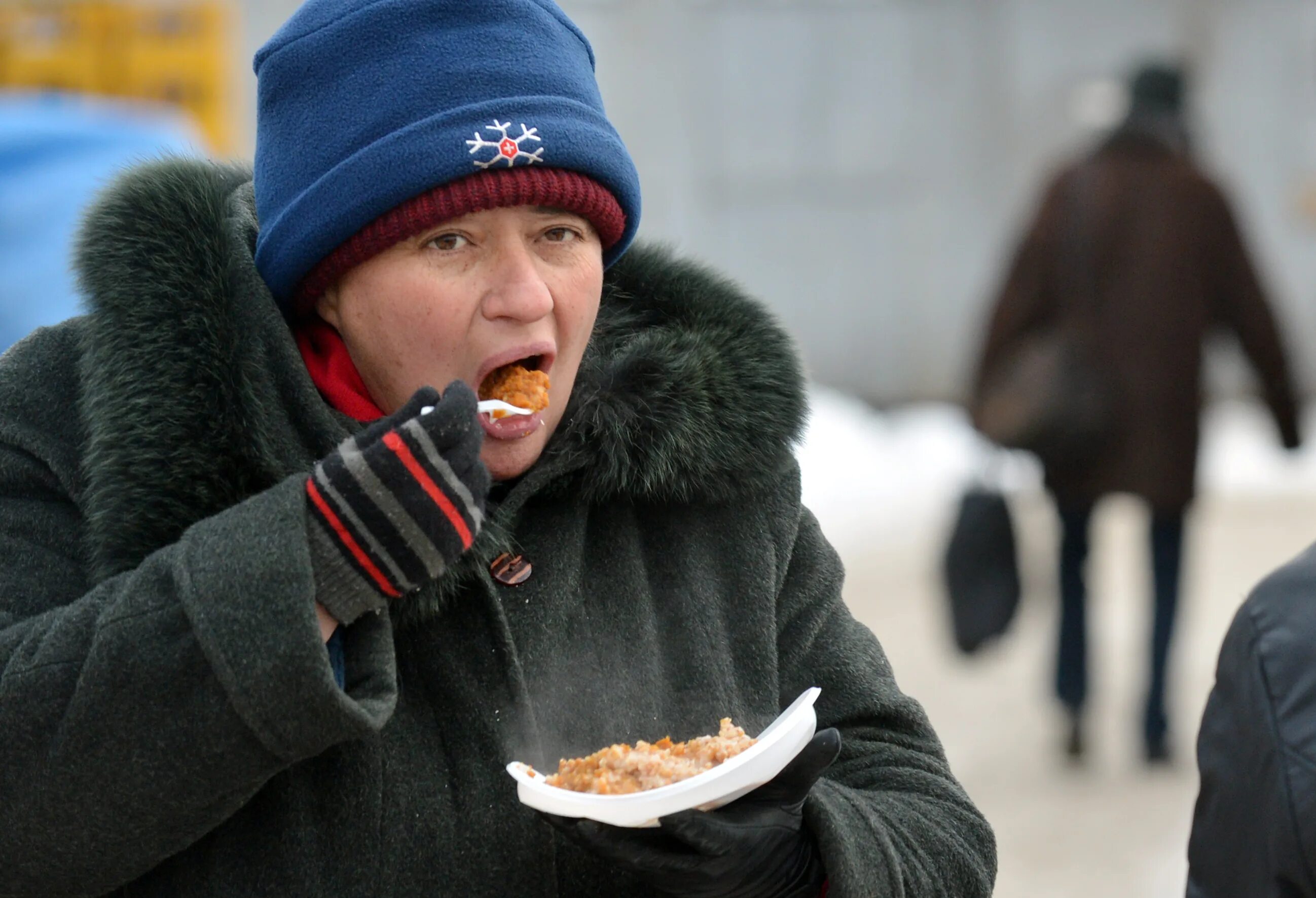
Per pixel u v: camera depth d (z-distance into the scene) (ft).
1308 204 100.68
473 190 14.79
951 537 49.96
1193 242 50.47
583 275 15.69
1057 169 52.16
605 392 16.29
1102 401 49.80
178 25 63.72
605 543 16.56
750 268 100.01
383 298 15.19
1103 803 47.01
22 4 62.75
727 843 13.66
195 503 14.56
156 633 13.16
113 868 13.56
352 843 14.52
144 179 15.61
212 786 13.24
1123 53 99.30
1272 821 16.34
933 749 17.39
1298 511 84.53
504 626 15.25
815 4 98.37
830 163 99.76
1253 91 100.17
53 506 15.05
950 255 100.94
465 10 15.17
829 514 81.87
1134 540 80.33
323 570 13.34
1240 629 17.16
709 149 98.53
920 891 15.60
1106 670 60.39
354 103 14.98
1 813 13.38
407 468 13.28
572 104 15.34
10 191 44.78
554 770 15.37
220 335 14.90
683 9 96.99
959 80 99.71
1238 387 101.45
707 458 16.42
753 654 16.53
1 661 13.62
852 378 101.76
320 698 13.00
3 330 42.96
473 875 14.76
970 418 51.75
